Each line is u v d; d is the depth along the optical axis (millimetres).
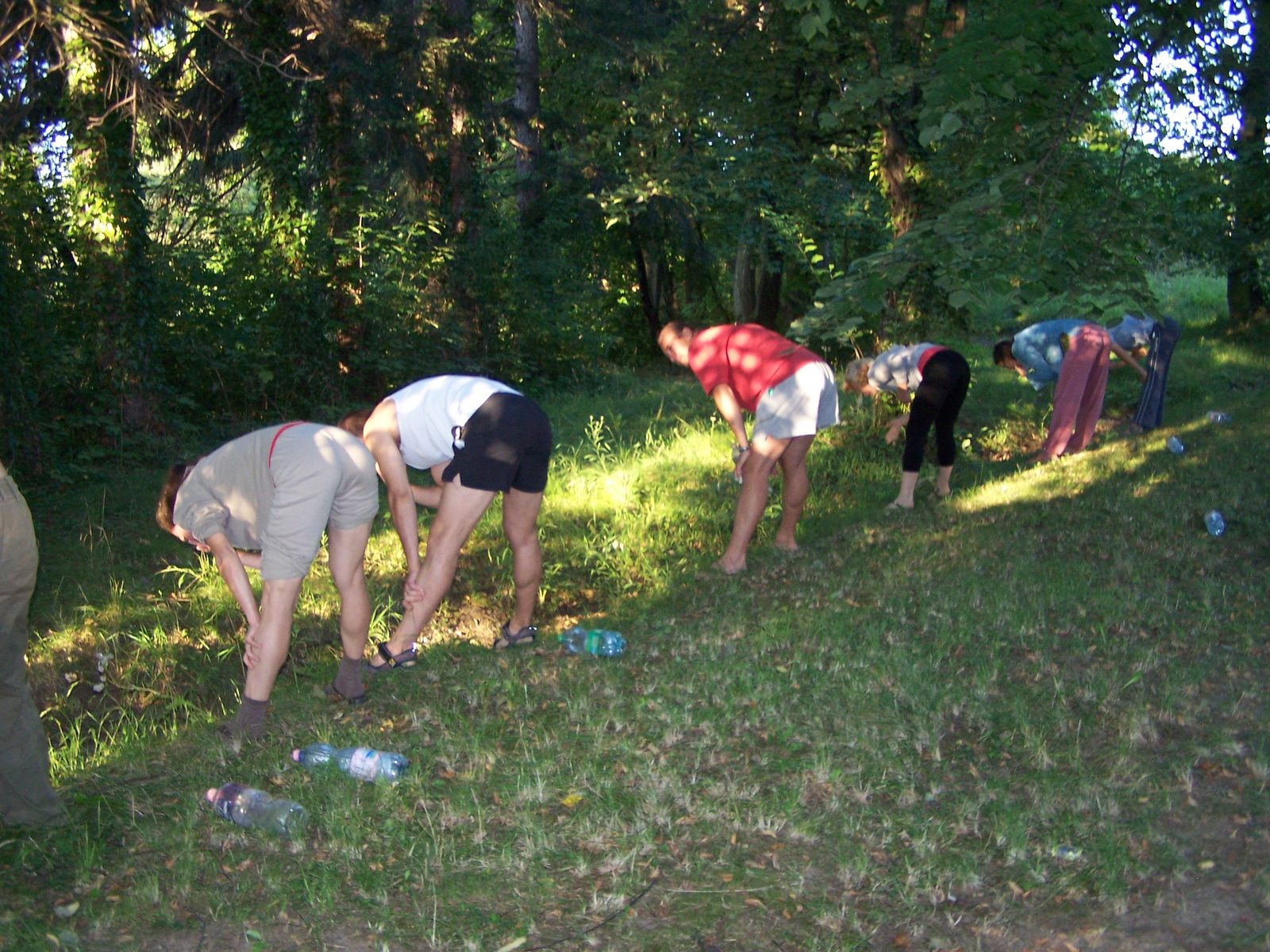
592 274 21578
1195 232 15141
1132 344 10078
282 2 10664
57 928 2875
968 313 9727
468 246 14492
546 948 2850
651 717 4320
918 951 2838
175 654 5324
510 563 6789
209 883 3133
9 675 3234
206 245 11852
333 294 12336
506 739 4156
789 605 5766
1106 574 6098
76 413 9570
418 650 5367
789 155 9883
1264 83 5758
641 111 10172
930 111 5309
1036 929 2924
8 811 3346
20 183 9219
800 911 3021
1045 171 5336
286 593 3975
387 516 7688
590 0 17094
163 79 11352
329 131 12391
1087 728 4137
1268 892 3018
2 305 8102
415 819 3527
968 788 3723
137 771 3965
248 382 11289
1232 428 10078
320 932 2902
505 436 4656
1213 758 3867
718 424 10883
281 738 4168
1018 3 5121
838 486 8828
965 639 5082
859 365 8367
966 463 9734
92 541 6926
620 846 3332
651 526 7621
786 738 4090
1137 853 3258
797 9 6348
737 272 25047
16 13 6008
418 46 12953
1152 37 5430
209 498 3955
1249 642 4973
